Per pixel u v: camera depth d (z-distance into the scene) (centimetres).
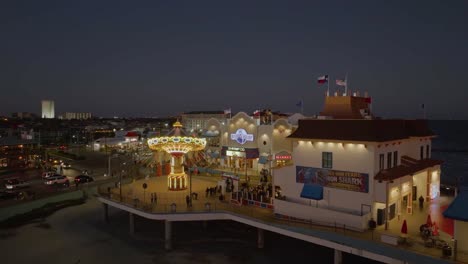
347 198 3550
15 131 15375
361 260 3688
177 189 5050
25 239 4475
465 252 2700
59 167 8956
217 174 6369
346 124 3616
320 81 4494
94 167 9975
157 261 3803
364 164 3431
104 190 5238
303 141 3878
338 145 3609
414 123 4244
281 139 6284
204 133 7331
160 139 4994
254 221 3712
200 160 6981
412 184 3859
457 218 2714
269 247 4106
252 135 6606
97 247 4209
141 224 4984
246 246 4153
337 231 3259
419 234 3130
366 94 4538
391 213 3516
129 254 4000
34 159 10356
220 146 7150
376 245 2884
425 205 4062
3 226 4884
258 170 6562
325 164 3712
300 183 3912
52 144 15762
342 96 4294
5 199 5947
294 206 3675
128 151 13025
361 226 3216
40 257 3938
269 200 4191
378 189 3356
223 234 4534
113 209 5734
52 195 6112
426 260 2614
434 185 4356
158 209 4162
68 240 4438
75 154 12044
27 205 5550
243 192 4475
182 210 4072
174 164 5172
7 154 9719
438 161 4394
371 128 3447
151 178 6009
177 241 4347
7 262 3809
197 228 4766
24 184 7038
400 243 2866
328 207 3681
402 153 3941
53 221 5169
